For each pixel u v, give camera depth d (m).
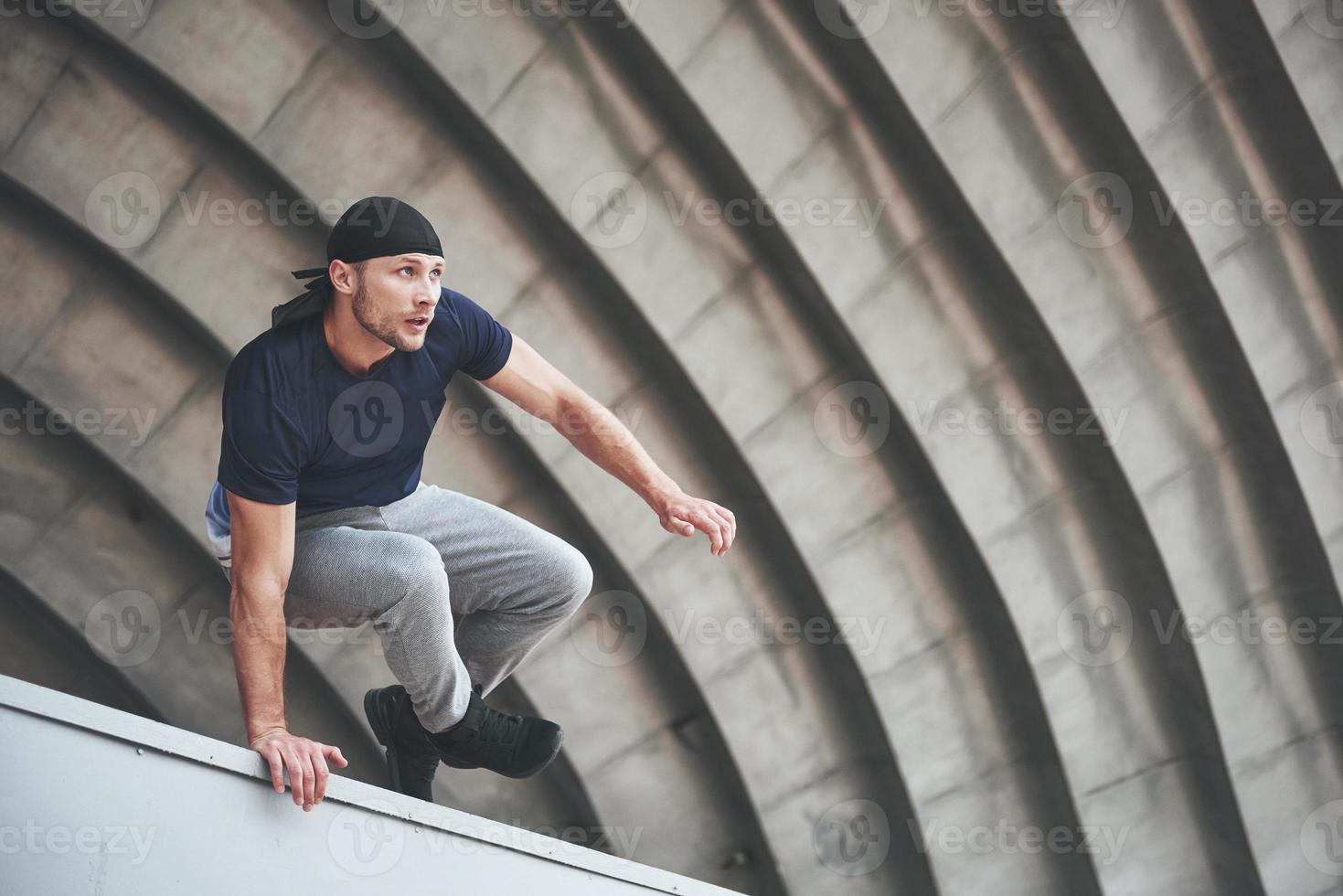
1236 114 11.49
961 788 13.45
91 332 11.95
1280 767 13.56
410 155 11.38
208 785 4.40
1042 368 12.43
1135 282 12.16
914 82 10.91
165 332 12.18
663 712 13.60
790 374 12.39
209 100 10.71
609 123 11.31
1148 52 11.12
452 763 5.89
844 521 12.78
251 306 11.73
